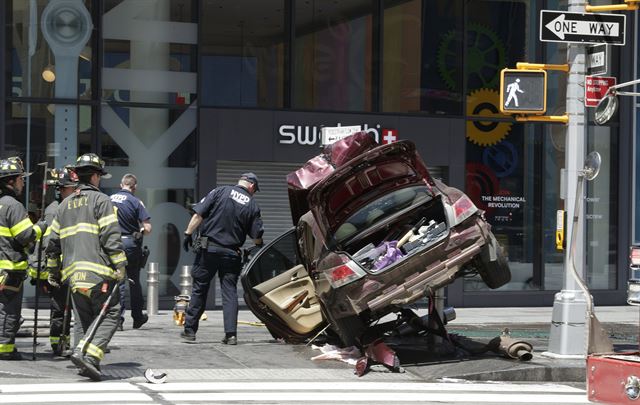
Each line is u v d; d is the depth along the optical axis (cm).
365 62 2592
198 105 2472
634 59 2788
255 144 2494
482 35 2673
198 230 1862
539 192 2706
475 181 2662
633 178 2798
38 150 2378
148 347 1711
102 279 1383
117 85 2431
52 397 1259
